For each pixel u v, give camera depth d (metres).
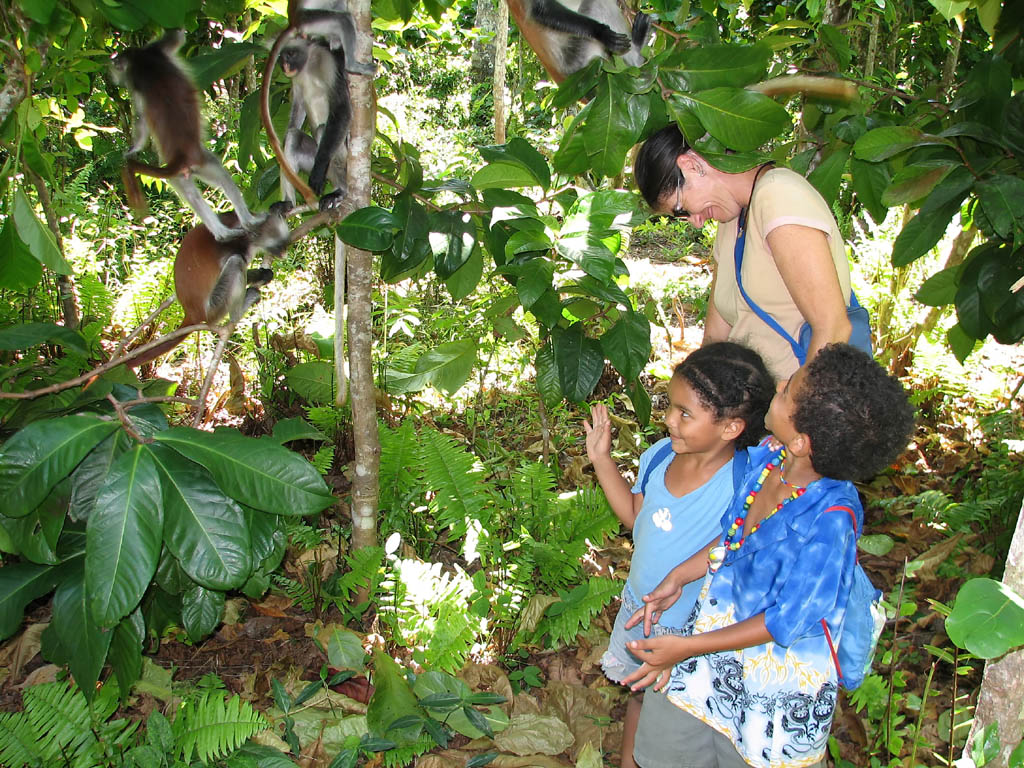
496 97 8.05
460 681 3.06
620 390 5.79
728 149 2.47
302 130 3.75
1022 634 1.57
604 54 3.85
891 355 5.78
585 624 3.29
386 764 2.80
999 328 3.31
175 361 5.79
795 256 2.24
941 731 2.92
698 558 2.30
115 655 2.60
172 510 2.31
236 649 3.50
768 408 2.27
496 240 3.38
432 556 4.12
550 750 2.87
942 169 3.02
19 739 2.61
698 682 2.26
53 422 2.25
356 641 3.23
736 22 6.91
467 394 5.57
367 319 3.27
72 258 6.05
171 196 7.93
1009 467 4.32
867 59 6.05
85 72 4.24
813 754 2.10
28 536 2.44
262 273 3.48
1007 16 3.33
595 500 3.86
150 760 2.53
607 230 2.98
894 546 4.09
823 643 2.03
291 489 2.34
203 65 3.20
